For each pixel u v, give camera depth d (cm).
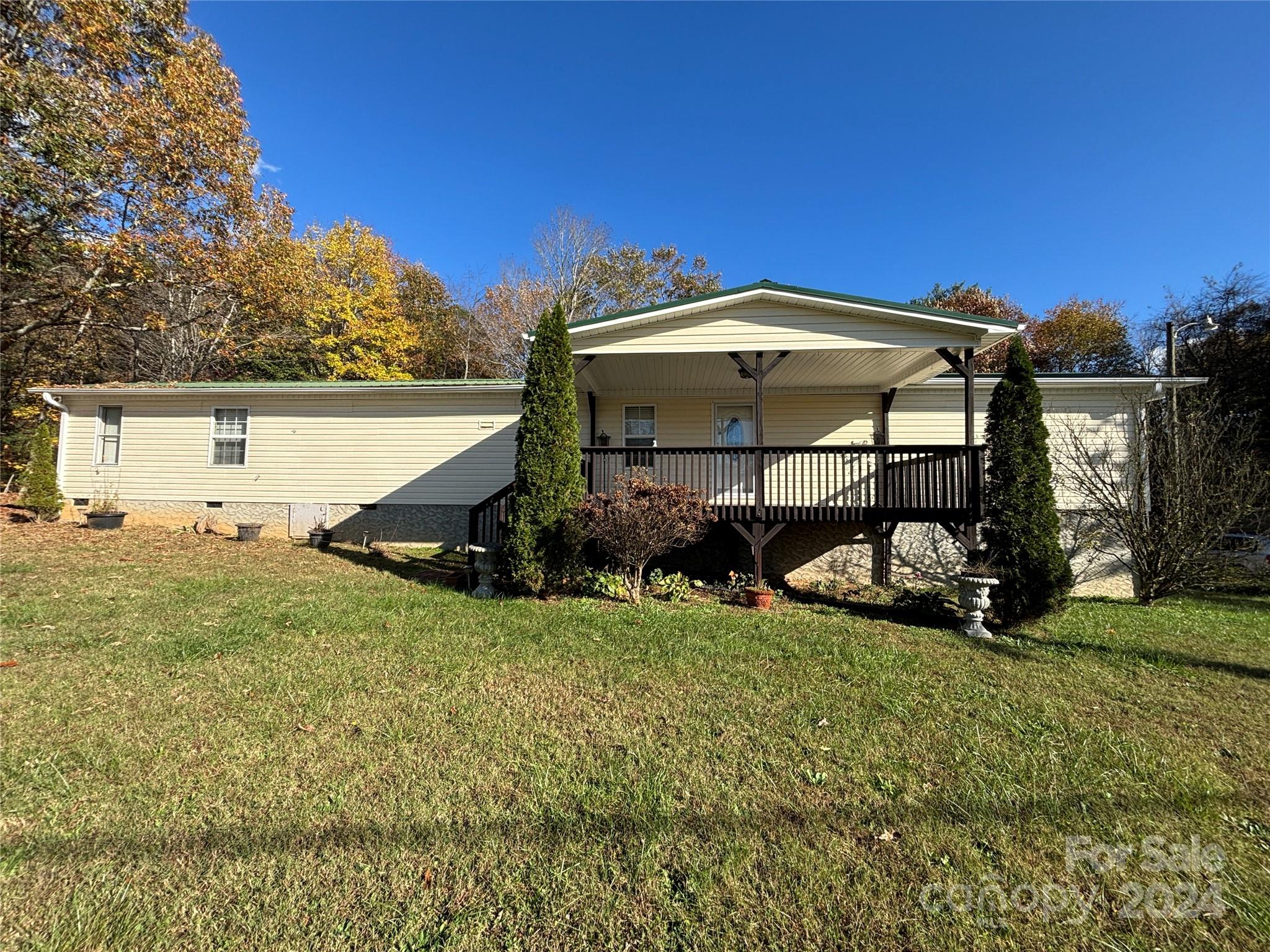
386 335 2277
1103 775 295
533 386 727
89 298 1384
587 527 707
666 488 691
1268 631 676
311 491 1131
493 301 2566
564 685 407
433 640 507
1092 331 2286
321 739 313
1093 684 448
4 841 220
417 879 207
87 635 481
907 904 201
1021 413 639
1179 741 342
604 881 208
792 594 834
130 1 1290
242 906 192
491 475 1112
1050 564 609
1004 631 623
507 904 196
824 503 798
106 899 193
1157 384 948
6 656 428
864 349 775
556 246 2545
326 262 2225
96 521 1073
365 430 1135
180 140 1379
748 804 261
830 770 294
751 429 1073
